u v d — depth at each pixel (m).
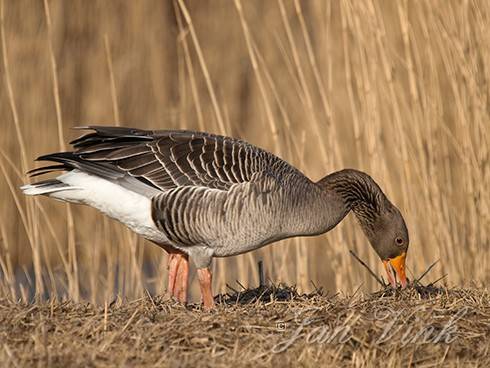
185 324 8.91
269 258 14.43
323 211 11.52
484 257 13.32
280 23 20.81
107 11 19.25
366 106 13.66
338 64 16.53
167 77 20.22
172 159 10.68
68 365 7.81
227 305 10.29
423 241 13.86
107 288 14.08
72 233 13.30
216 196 10.59
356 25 13.66
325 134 16.58
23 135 17.33
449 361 8.62
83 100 18.56
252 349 8.52
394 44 14.73
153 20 20.11
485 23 13.27
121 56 19.34
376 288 14.17
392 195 13.55
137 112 19.50
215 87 20.64
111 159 10.62
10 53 17.23
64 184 10.73
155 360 8.07
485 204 13.35
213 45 20.95
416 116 13.48
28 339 8.53
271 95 19.11
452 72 13.46
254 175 10.72
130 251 14.90
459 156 13.77
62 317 9.16
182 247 10.91
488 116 13.32
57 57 18.09
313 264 15.84
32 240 13.16
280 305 10.05
